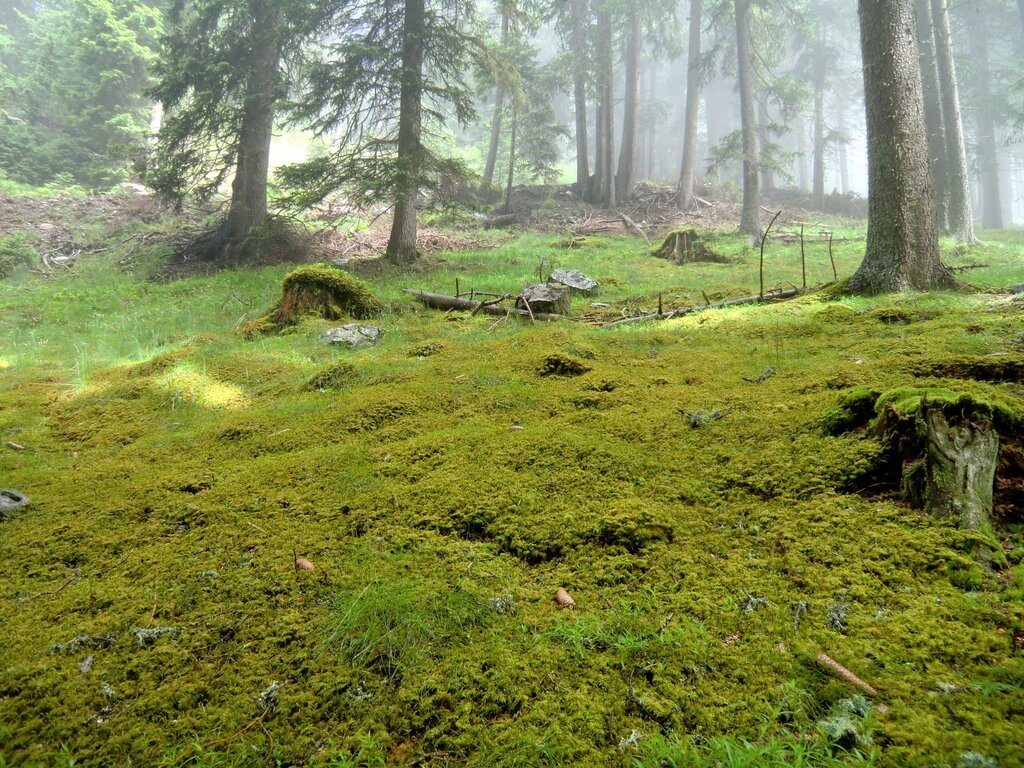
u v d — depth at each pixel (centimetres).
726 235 2016
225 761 170
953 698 163
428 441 403
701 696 179
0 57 2602
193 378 630
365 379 584
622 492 307
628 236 2178
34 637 233
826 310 669
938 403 274
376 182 1321
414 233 1489
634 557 256
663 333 680
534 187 2841
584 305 977
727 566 243
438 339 734
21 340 941
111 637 230
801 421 346
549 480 329
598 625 214
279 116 1598
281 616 235
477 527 296
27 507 360
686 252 1552
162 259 1573
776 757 151
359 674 202
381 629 221
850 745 156
